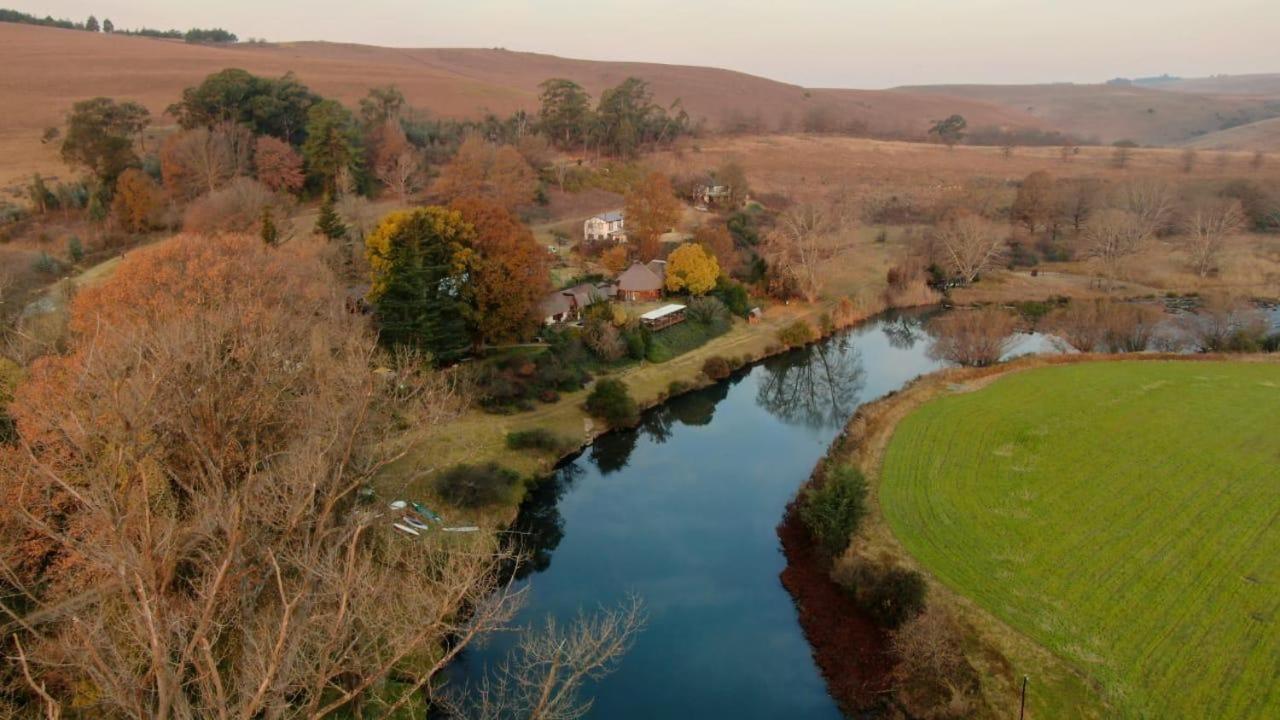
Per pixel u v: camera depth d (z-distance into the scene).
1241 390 62.94
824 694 34.25
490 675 34.34
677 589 41.78
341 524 30.97
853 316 92.88
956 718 30.31
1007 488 47.72
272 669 18.92
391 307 58.69
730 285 91.12
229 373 34.84
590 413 62.25
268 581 27.58
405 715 29.91
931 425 57.28
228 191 87.19
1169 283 99.69
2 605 23.23
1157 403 60.31
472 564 29.33
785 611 39.88
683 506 51.00
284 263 57.16
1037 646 34.03
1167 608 36.06
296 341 43.44
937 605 36.94
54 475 22.69
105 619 21.89
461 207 65.75
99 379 27.88
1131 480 48.19
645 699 33.78
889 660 35.00
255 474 32.03
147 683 21.17
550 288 72.94
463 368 61.06
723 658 36.38
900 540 42.59
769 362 80.88
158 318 40.84
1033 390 64.00
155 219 91.62
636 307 85.19
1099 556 40.44
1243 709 29.86
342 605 21.89
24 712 23.72
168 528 22.83
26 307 62.25
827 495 43.53
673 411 67.88
